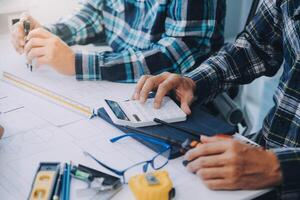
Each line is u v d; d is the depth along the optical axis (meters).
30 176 0.68
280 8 1.03
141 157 0.73
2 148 0.76
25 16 1.28
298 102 0.91
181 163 0.72
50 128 0.83
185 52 1.13
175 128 0.81
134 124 0.81
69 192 0.62
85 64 1.08
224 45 1.19
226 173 0.65
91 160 0.72
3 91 1.02
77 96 0.99
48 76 1.10
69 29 1.38
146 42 1.24
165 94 0.92
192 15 1.12
